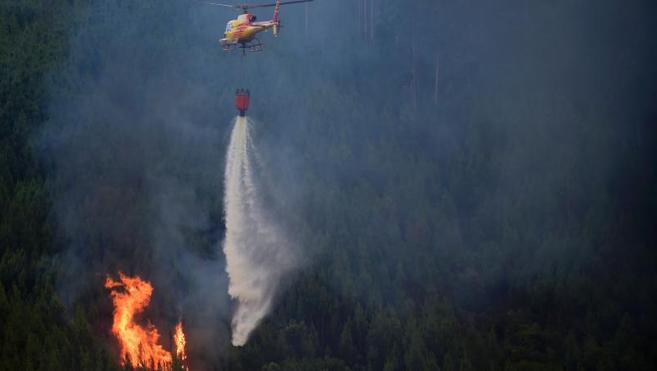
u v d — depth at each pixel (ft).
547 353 469.57
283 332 461.37
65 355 419.95
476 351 463.01
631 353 470.80
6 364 412.57
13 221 483.92
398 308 488.85
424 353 455.22
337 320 478.18
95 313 458.50
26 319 431.84
